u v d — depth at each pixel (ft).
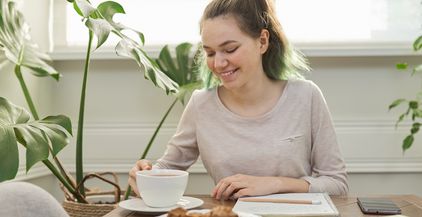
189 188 7.70
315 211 3.02
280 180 4.13
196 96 5.24
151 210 3.17
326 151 4.97
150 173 3.43
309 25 7.70
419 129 7.11
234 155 4.84
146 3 7.79
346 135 7.52
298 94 5.03
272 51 5.03
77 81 7.79
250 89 4.93
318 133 5.02
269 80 5.16
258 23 4.63
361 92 7.57
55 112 7.84
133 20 7.81
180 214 2.43
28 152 4.34
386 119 7.52
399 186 7.60
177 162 5.30
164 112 7.70
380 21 7.63
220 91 5.19
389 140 7.52
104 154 7.72
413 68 7.50
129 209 3.24
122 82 7.74
